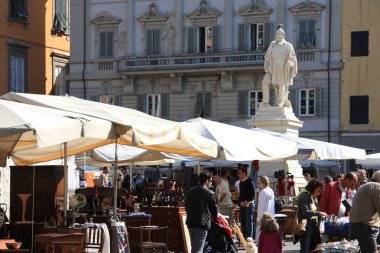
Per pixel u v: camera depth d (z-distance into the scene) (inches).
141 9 3129.9
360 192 783.1
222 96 3019.2
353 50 2896.2
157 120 811.4
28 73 3134.8
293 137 1256.8
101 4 3174.2
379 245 875.4
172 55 3046.3
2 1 2999.5
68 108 768.3
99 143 903.1
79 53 3198.8
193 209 862.5
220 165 2135.8
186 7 3083.2
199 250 860.0
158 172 2378.2
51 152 917.8
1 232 907.4
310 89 2940.5
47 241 791.1
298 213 890.7
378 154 1620.3
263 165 1539.1
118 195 1269.7
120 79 3137.3
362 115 2888.8
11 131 615.8
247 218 1148.5
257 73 2974.9
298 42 2960.1
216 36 3038.9
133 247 939.3
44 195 980.6
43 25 3218.5
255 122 1517.0
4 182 1112.8
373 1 2874.0
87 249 768.3
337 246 828.6
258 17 2999.5
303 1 2945.4
